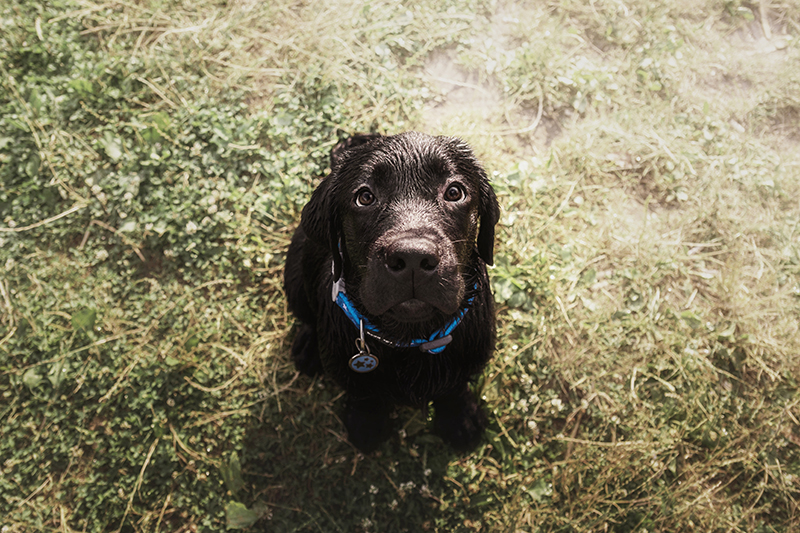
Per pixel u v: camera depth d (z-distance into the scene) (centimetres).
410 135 53
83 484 73
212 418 74
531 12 97
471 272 57
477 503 71
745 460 73
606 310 80
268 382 77
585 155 87
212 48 92
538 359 77
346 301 56
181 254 82
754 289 82
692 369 77
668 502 72
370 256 50
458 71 94
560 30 96
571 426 75
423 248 46
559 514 72
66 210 84
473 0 96
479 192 56
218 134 85
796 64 95
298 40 93
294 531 70
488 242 57
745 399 77
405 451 73
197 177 85
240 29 94
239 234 82
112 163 86
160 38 92
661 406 76
